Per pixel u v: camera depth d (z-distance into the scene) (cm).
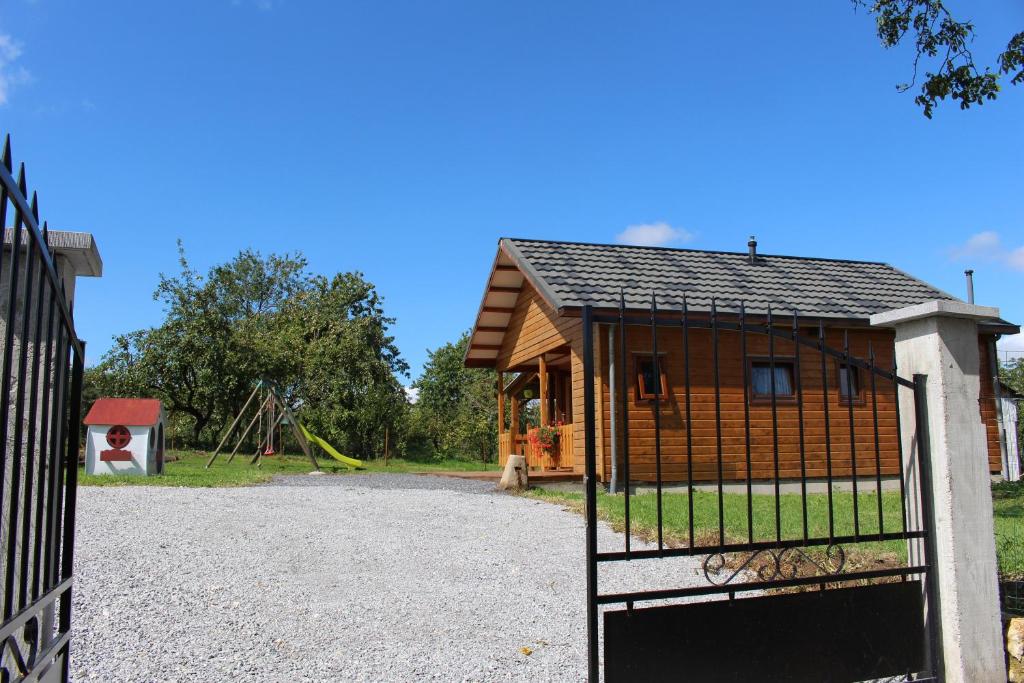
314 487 1338
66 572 313
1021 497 1324
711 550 395
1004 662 450
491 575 694
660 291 1460
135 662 454
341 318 4034
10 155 220
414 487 1389
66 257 349
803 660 413
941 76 1027
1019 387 2902
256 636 510
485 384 3262
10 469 312
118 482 1281
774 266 1733
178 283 3152
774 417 422
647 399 1405
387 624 548
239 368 3103
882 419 1533
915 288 1708
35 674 261
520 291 1817
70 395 321
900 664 440
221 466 2009
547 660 489
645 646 375
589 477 374
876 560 713
